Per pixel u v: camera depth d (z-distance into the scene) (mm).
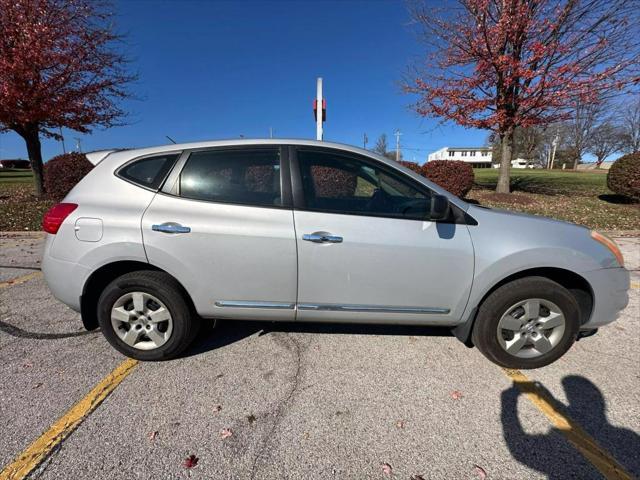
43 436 1858
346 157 2500
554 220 2561
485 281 2369
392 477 1664
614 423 1997
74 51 8648
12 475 1633
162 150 2496
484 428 1962
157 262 2344
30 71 8055
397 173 2453
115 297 2436
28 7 7930
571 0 7887
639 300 3699
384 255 2328
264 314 2469
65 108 8969
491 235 2369
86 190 2486
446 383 2344
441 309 2449
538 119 9727
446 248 2336
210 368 2482
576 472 1692
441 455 1785
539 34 8531
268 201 2369
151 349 2500
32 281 4172
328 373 2441
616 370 2486
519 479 1659
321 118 8602
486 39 8359
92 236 2354
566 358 2635
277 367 2504
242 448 1810
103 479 1626
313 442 1854
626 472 1691
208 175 2412
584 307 2551
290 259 2334
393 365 2541
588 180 18062
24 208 8477
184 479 1635
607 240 2494
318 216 2338
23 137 9906
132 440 1848
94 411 2043
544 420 2021
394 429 1950
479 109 9906
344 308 2432
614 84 8156
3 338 2855
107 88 9820
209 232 2309
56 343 2783
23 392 2193
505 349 2443
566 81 8305
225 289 2391
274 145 2479
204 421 1986
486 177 22109
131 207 2377
